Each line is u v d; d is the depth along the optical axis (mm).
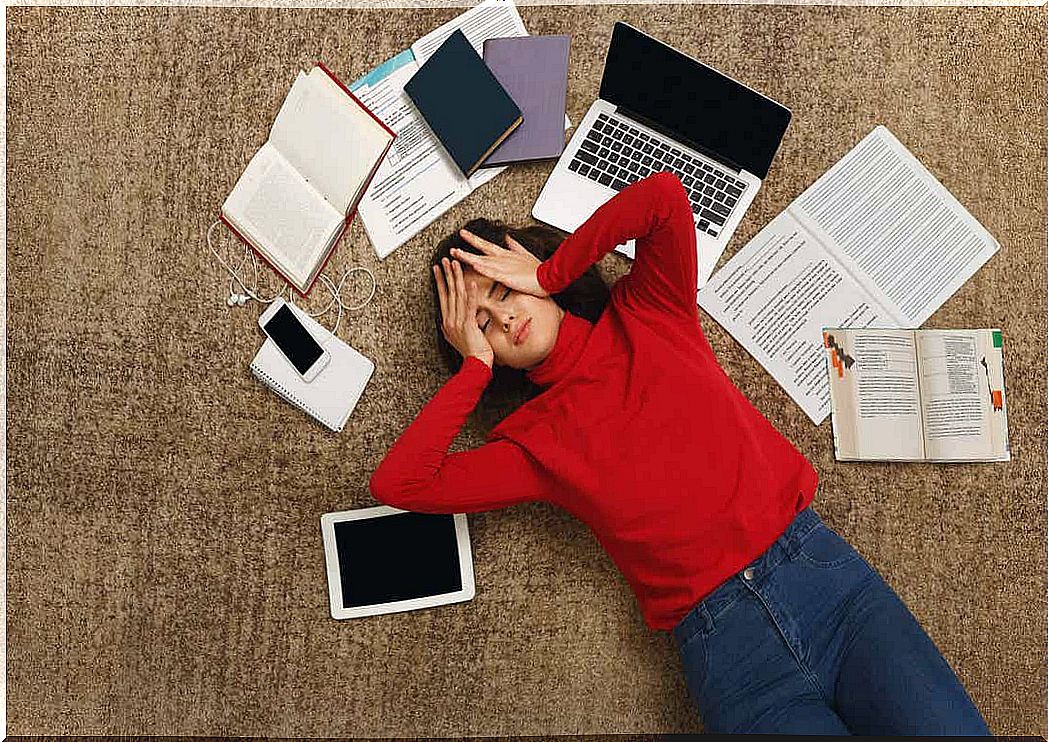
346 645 1435
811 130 1449
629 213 1147
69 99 1468
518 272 1210
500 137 1399
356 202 1434
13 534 1463
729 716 1205
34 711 1457
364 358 1429
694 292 1240
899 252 1435
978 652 1422
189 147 1465
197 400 1455
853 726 1178
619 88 1410
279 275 1448
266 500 1445
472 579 1421
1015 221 1443
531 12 1462
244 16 1466
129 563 1455
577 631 1424
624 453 1195
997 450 1417
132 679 1451
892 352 1420
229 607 1445
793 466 1257
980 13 1459
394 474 1205
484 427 1437
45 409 1464
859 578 1221
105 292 1464
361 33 1459
